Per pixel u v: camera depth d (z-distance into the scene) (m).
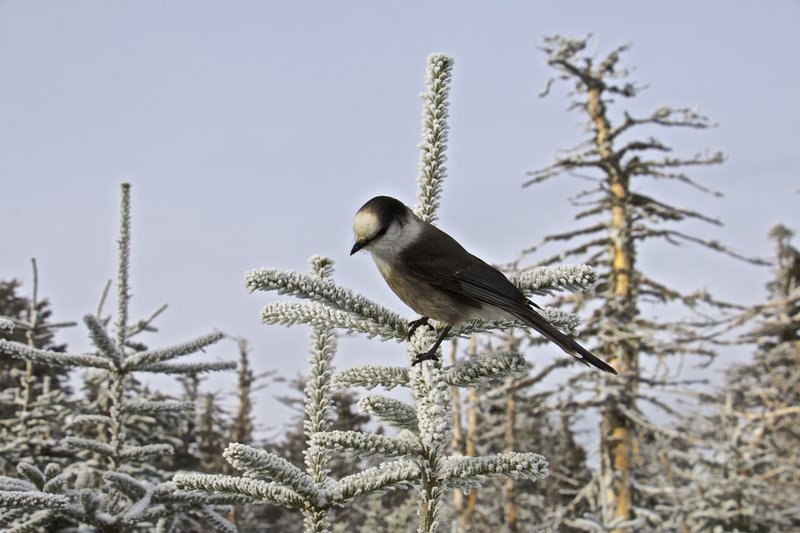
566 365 24.91
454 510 26.69
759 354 33.41
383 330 4.92
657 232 25.77
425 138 5.72
